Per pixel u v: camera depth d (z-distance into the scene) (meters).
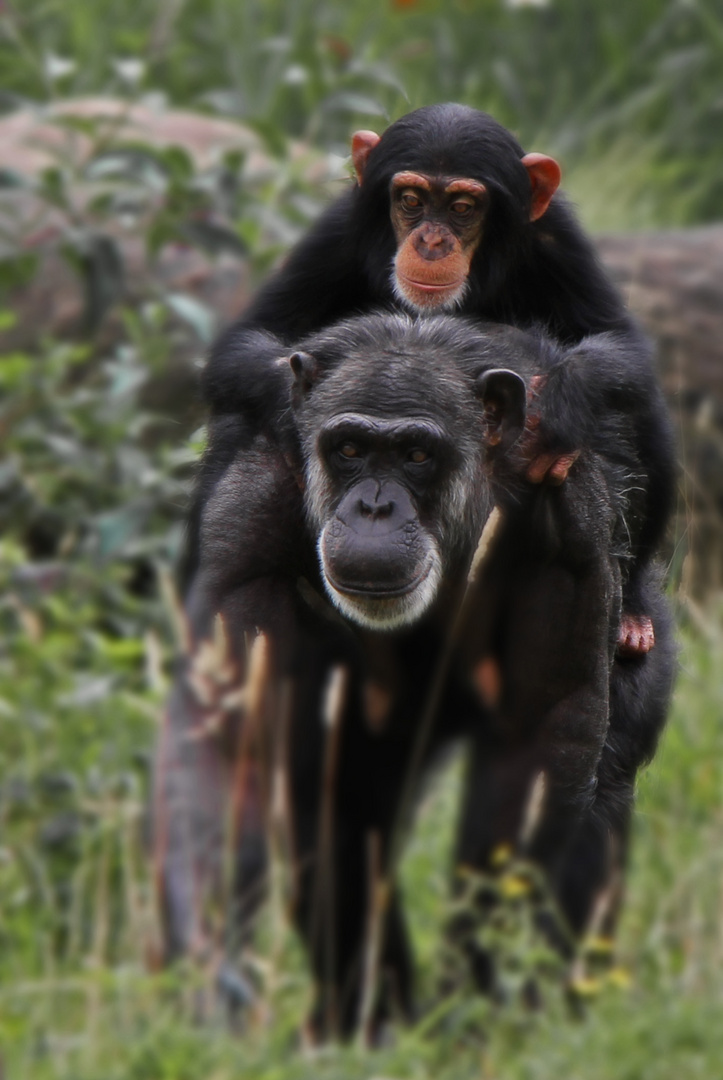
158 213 15.00
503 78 24.11
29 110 15.42
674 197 23.69
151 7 23.84
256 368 8.06
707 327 16.48
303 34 23.25
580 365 7.82
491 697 8.05
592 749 7.56
